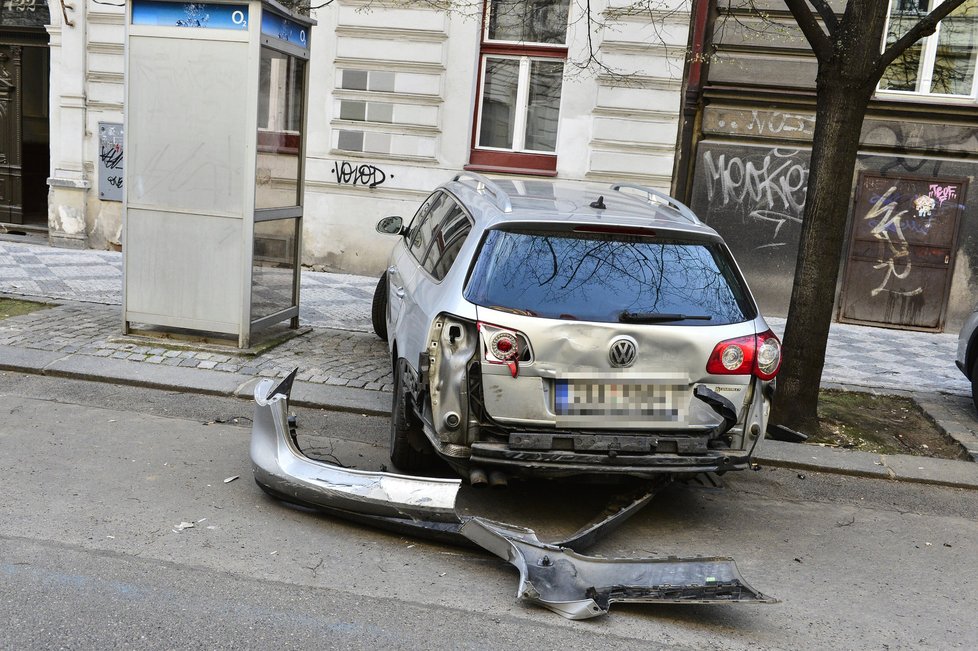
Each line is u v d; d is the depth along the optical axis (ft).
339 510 15.72
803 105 38.60
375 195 43.19
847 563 16.08
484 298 15.62
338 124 42.91
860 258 39.24
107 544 14.26
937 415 25.82
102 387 23.22
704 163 39.96
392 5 41.52
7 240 45.44
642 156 40.81
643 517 17.62
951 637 13.38
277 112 27.27
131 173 26.25
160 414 21.48
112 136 44.21
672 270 16.35
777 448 22.13
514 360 15.23
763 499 19.22
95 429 20.03
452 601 13.34
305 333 30.04
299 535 15.35
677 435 15.81
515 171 42.04
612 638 12.57
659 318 15.66
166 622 11.98
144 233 26.45
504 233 16.21
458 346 15.75
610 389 15.55
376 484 15.42
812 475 20.98
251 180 25.71
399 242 26.18
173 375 23.98
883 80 39.17
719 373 15.85
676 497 18.90
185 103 25.70
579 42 40.96
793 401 23.54
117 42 43.50
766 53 38.73
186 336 27.61
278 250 28.37
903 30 38.83
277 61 27.04
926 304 39.06
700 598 13.09
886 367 31.73
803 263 23.31
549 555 14.03
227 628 11.95
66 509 15.53
